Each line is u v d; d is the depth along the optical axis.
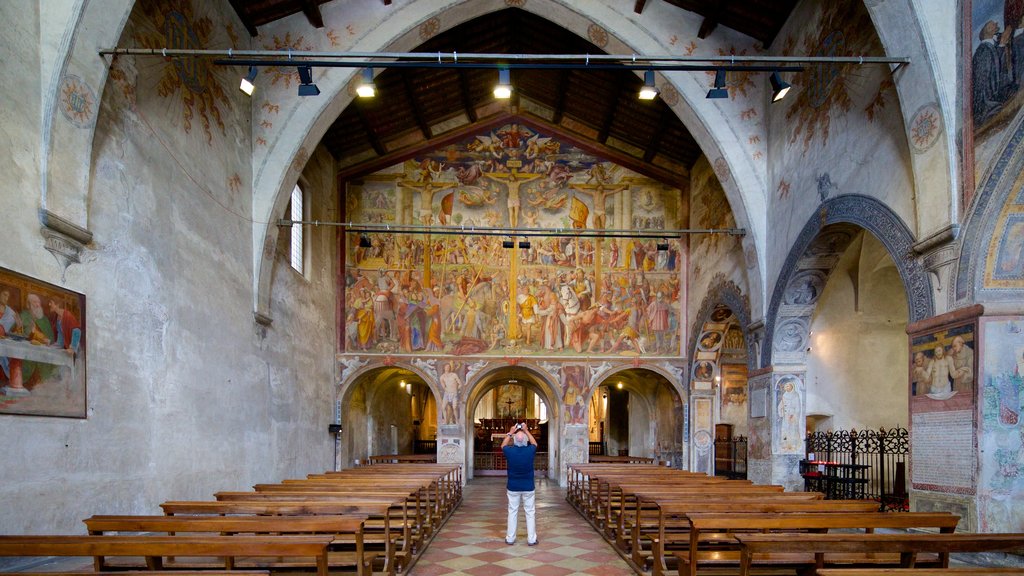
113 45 8.57
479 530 12.05
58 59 7.71
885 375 16.72
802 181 12.95
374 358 21.05
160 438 9.84
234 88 13.41
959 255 8.00
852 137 10.88
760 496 8.72
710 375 21.00
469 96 20.50
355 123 19.61
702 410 20.86
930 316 8.60
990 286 7.79
